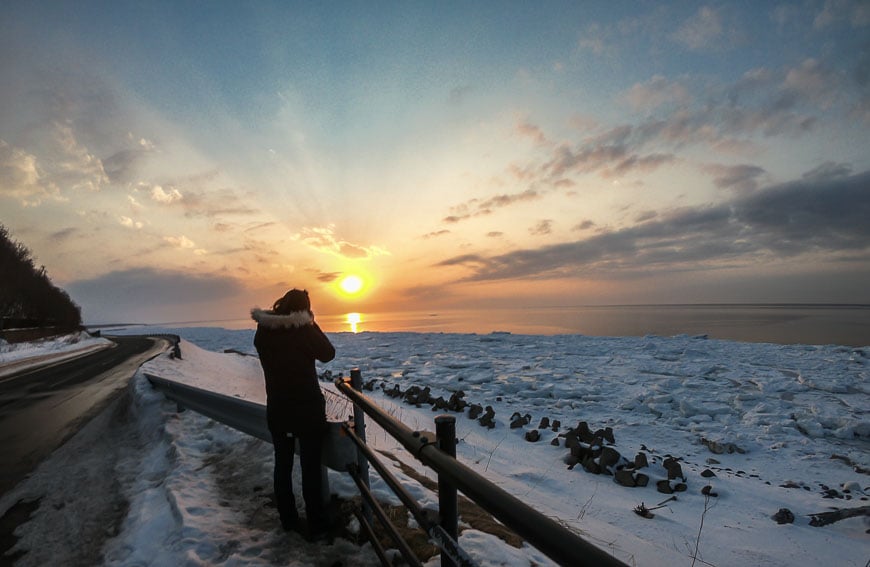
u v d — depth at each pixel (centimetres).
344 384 263
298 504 312
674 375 1423
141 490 375
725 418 896
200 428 516
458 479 119
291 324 259
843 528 430
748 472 612
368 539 260
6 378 1500
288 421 263
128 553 273
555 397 1133
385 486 329
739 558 364
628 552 350
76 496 389
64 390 1128
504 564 230
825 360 1611
